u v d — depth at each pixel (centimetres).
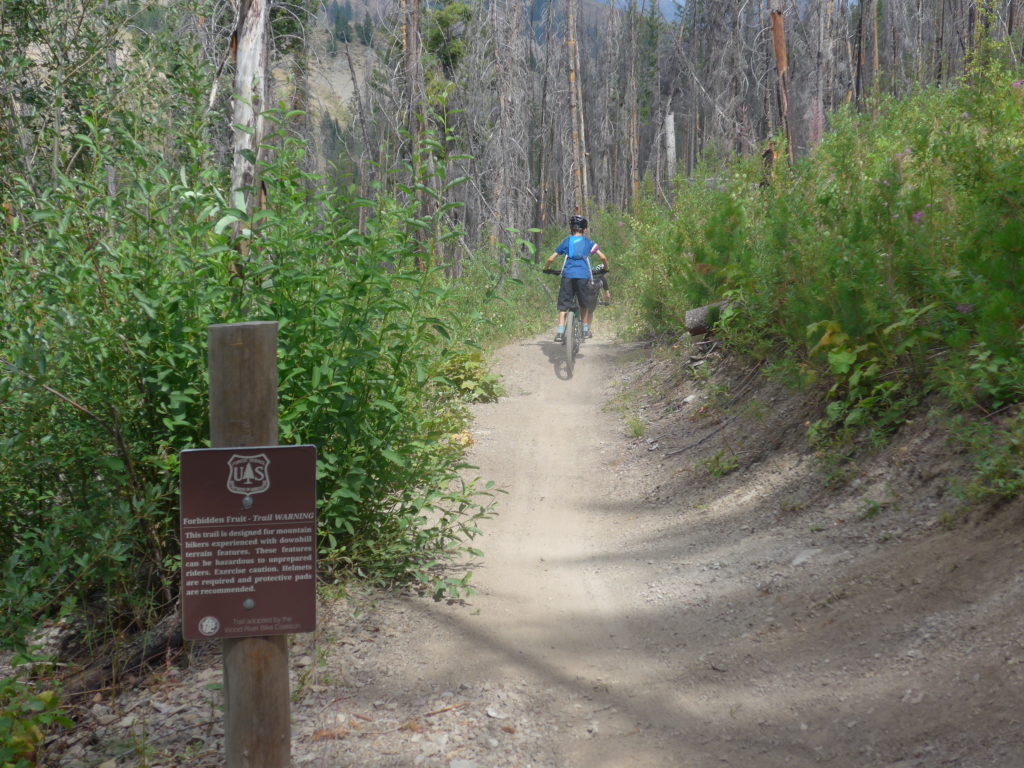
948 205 561
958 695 313
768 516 550
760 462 633
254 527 264
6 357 411
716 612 448
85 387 414
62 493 452
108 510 411
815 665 372
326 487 461
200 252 431
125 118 557
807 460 587
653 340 1168
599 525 631
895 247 557
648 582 509
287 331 428
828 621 402
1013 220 480
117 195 439
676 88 3631
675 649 420
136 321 421
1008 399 473
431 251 463
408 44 1602
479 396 1016
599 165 4022
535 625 456
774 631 409
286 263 429
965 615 359
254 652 273
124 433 428
